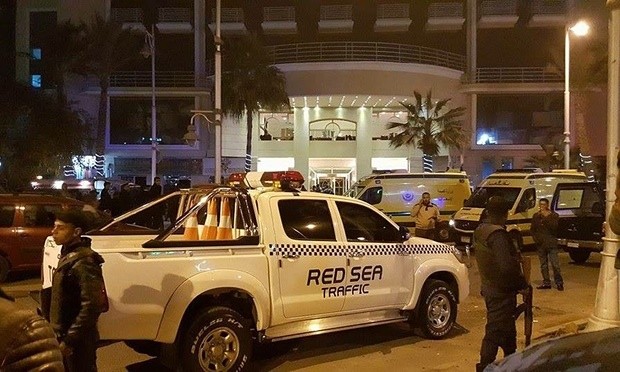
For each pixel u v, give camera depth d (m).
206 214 6.96
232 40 37.44
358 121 41.84
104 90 38.56
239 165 41.31
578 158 35.53
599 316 6.93
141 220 10.89
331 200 6.75
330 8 42.41
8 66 44.78
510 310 5.16
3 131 26.34
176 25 42.06
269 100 35.28
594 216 14.99
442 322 7.63
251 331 6.01
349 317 6.75
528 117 40.88
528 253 17.14
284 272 6.12
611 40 7.05
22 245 11.43
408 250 7.29
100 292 4.00
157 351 6.04
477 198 18.02
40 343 1.72
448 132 36.62
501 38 41.94
